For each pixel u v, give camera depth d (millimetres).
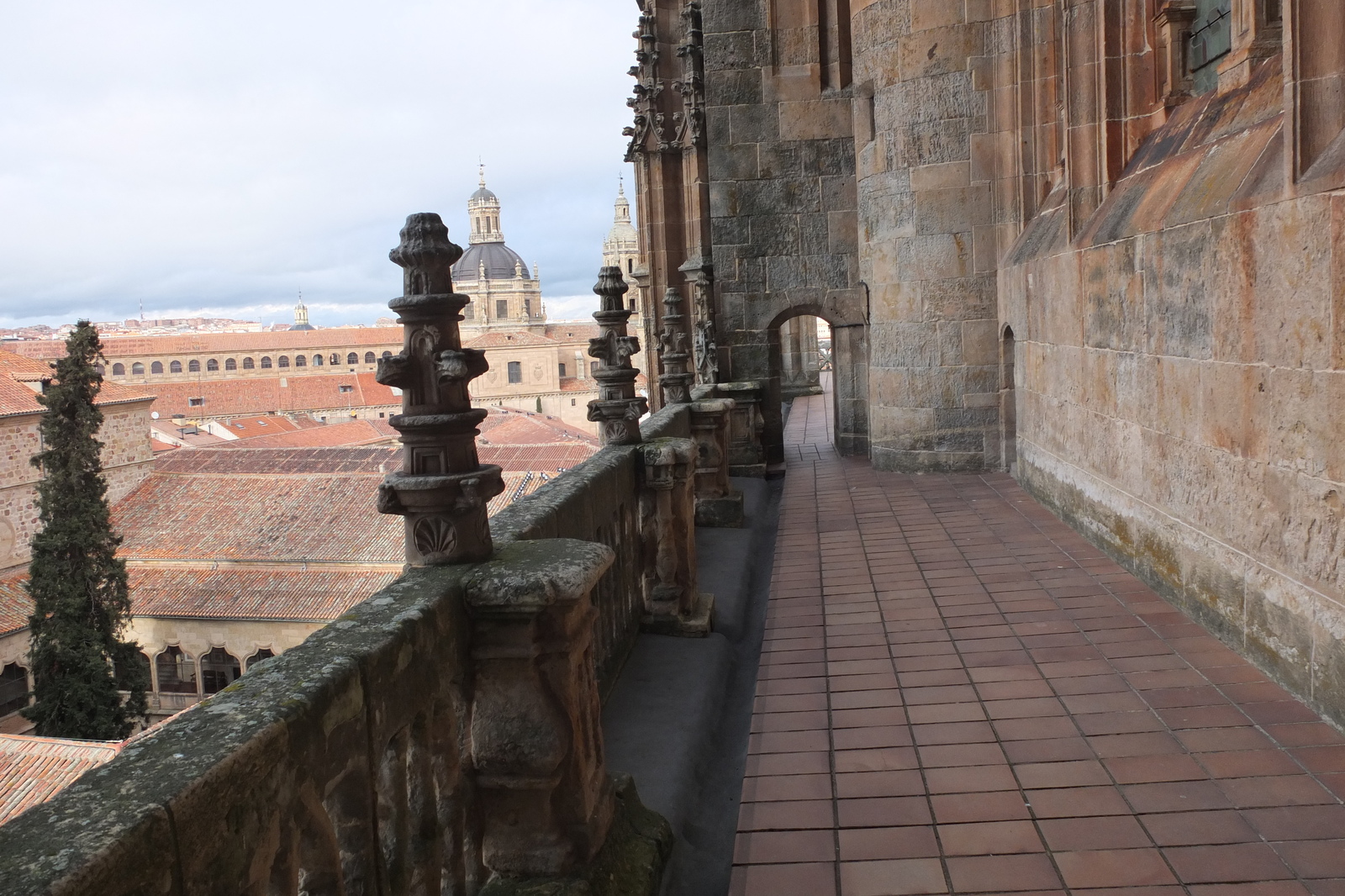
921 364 13352
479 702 3102
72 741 19938
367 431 72250
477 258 150500
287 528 39656
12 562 41625
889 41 13156
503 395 107625
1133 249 7477
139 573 38406
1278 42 6762
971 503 11156
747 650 6859
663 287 19766
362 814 2326
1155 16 8648
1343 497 4609
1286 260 5074
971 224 12922
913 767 4629
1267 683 5340
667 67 19469
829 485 13188
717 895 3775
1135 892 3527
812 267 15375
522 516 4094
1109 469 8250
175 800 1612
